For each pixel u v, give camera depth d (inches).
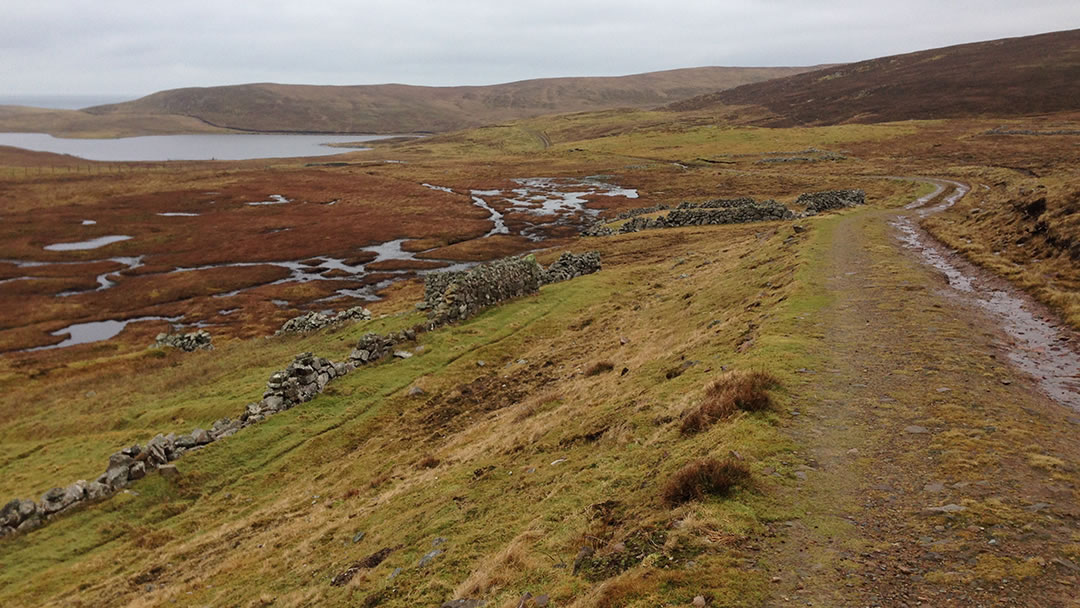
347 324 1934.1
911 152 5408.5
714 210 3097.9
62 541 877.2
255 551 712.4
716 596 322.0
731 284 1380.4
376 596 460.8
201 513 917.8
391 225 4256.9
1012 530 358.6
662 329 1195.9
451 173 6934.1
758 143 6993.1
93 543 874.1
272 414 1179.9
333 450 1043.3
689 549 367.9
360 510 721.6
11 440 1365.7
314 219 4498.0
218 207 4982.8
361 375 1312.7
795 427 534.3
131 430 1270.9
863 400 590.2
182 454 1068.5
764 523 391.2
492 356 1375.5
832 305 979.9
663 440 558.6
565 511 482.3
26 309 2704.2
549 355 1302.9
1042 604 293.9
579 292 1808.6
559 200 5027.1
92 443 1224.8
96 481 999.6
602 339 1315.2
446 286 1791.3
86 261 3526.1
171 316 2610.7
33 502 935.7
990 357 698.2
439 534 542.6
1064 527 358.9
